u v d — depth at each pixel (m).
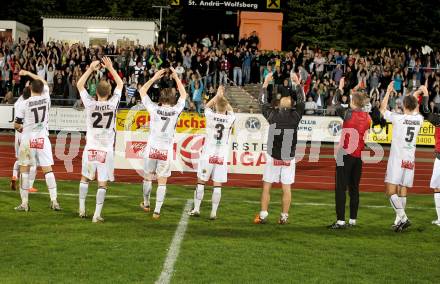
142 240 8.66
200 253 8.07
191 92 25.42
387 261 8.04
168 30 41.06
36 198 11.74
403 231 10.04
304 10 39.94
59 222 9.68
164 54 27.27
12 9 40.22
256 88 27.44
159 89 25.41
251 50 28.62
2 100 27.17
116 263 7.48
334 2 40.19
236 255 8.04
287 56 28.36
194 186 14.33
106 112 9.60
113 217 10.27
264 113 10.20
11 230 9.02
